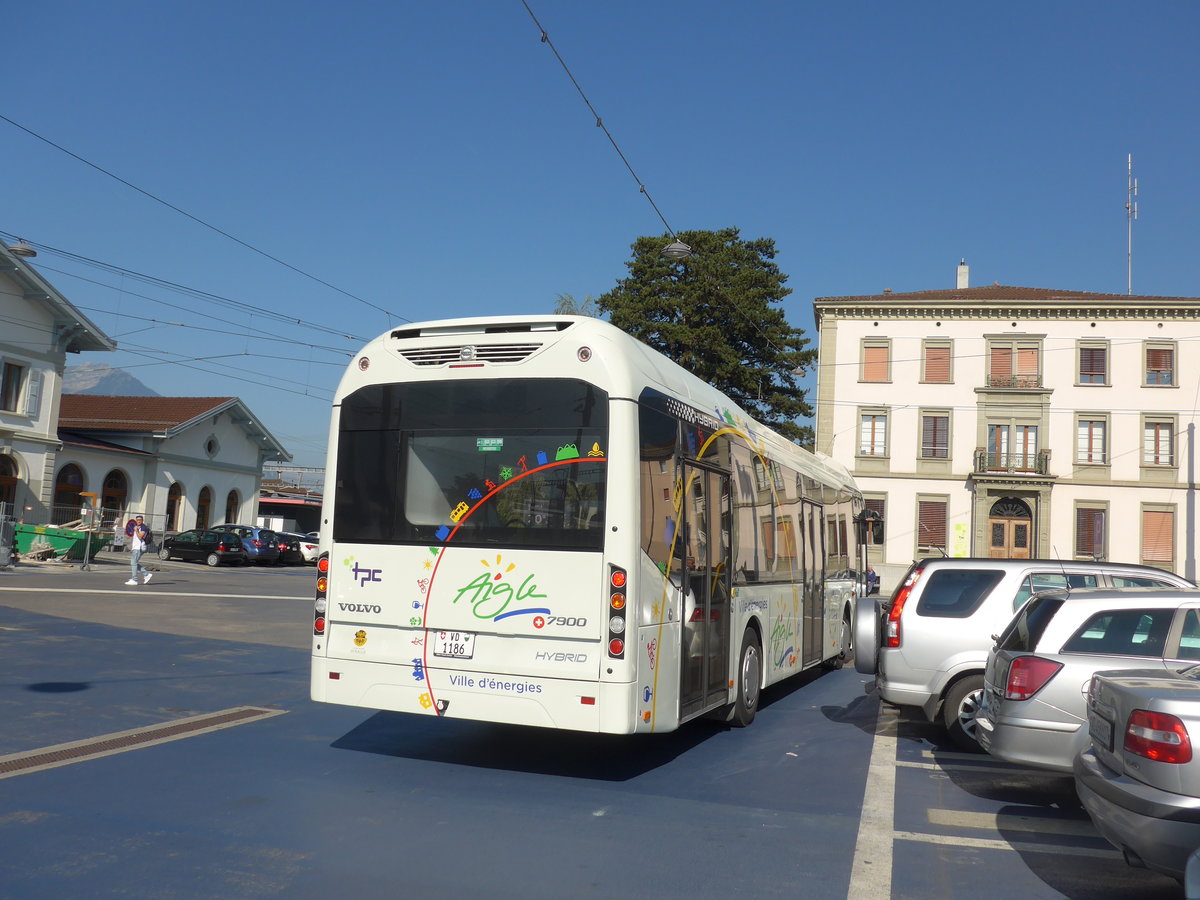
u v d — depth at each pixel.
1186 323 45.97
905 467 48.03
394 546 7.21
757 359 43.91
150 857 5.04
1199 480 45.41
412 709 7.04
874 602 9.96
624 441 6.77
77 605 17.34
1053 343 47.12
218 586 24.55
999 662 6.86
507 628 6.85
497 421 7.07
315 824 5.71
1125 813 4.53
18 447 34.16
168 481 41.53
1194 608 6.35
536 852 5.38
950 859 5.53
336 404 7.57
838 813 6.44
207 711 8.90
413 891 4.72
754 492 9.99
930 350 48.31
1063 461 46.62
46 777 6.45
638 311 41.66
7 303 33.59
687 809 6.40
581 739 8.59
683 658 7.61
